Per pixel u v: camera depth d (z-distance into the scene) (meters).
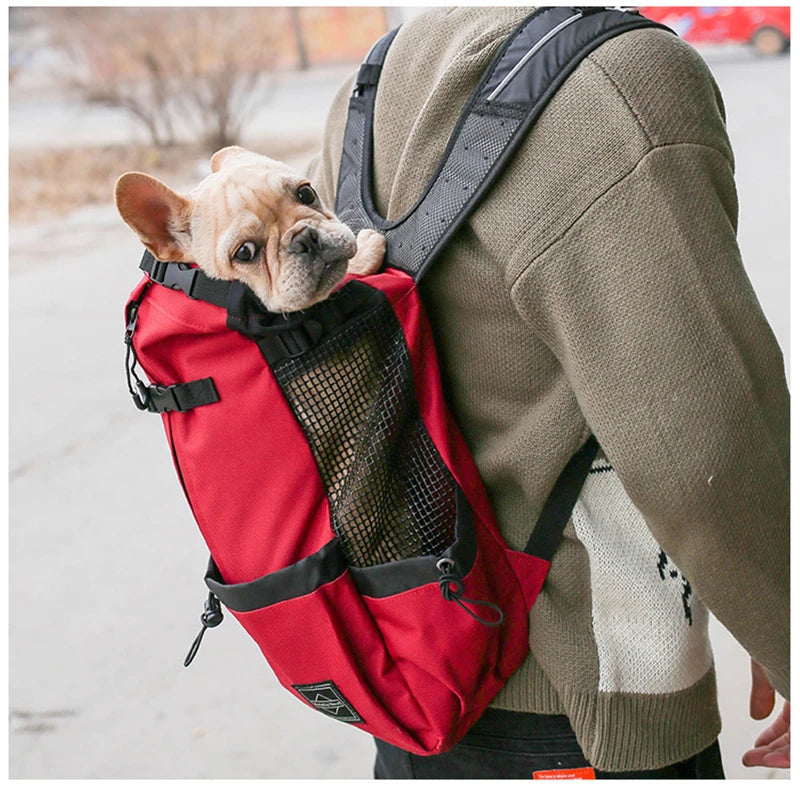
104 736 2.31
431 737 1.08
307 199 1.19
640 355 0.90
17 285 4.93
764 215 4.18
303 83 6.40
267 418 1.02
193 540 3.07
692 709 1.07
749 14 6.72
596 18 0.99
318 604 1.02
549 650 1.07
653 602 1.04
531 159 0.96
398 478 1.05
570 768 1.12
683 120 0.91
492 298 1.01
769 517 0.92
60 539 3.07
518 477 1.05
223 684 2.50
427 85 1.10
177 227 1.17
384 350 1.03
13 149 6.21
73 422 3.74
